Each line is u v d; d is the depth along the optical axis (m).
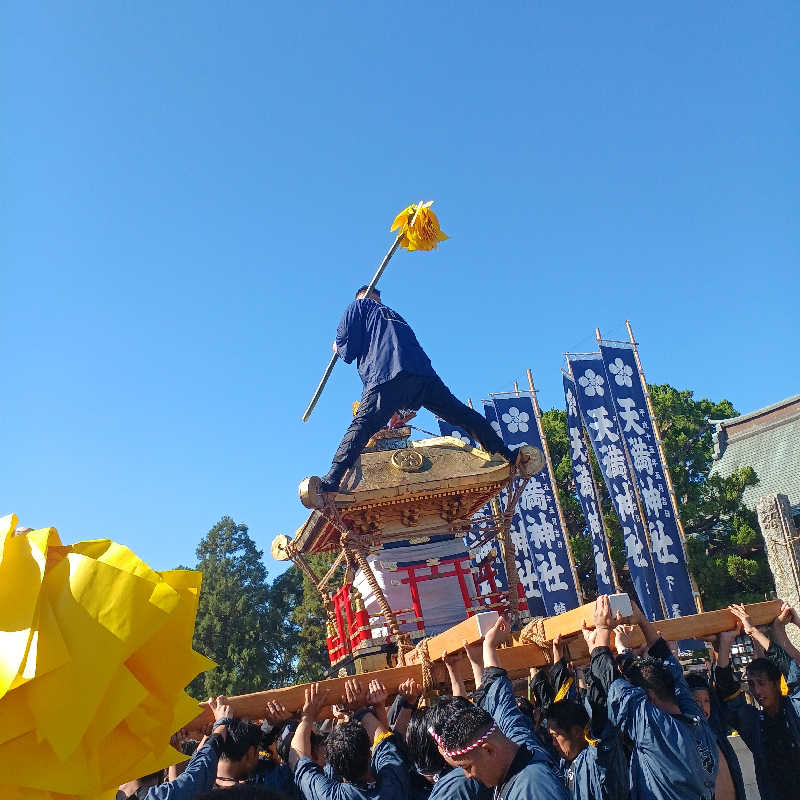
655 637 6.09
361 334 12.66
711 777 5.29
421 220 10.98
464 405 12.91
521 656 6.95
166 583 1.97
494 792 4.04
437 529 13.62
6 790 1.85
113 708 1.85
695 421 38.28
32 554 1.88
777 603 7.52
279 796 2.10
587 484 23.39
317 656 42.53
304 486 11.72
